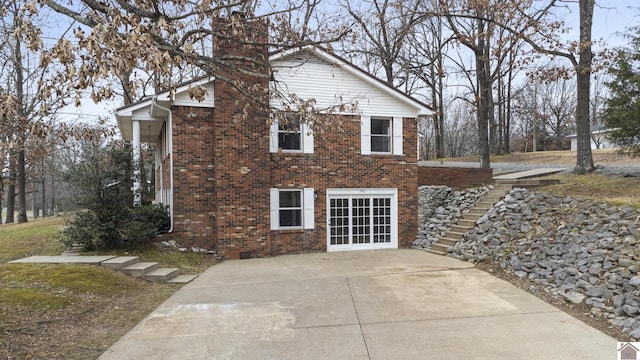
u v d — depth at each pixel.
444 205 14.93
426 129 50.09
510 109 41.12
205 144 11.98
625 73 11.53
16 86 15.46
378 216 13.73
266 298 7.34
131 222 10.51
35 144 10.15
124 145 11.61
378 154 13.70
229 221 11.83
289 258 11.89
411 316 6.24
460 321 5.98
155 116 12.84
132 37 4.41
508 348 4.99
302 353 4.93
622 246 7.29
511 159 30.72
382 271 9.52
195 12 6.24
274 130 12.56
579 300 6.50
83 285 7.39
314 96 12.97
